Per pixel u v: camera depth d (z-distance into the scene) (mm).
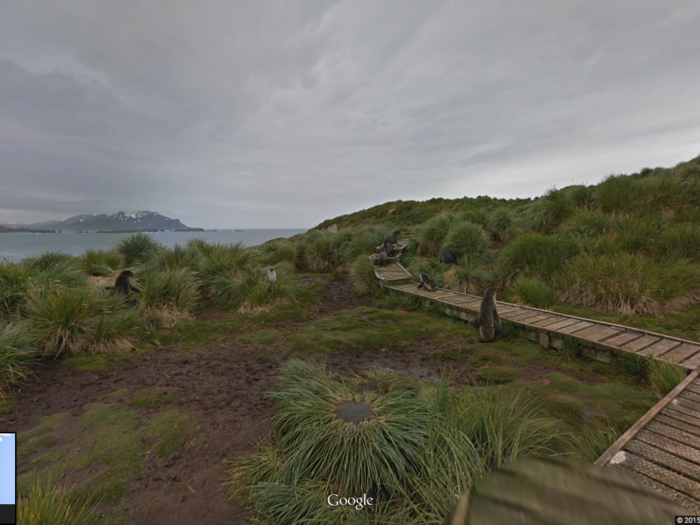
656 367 3908
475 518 933
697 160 14148
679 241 7766
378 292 9586
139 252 12250
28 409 3771
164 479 2703
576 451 2602
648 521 845
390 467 2449
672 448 2408
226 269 9789
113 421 3506
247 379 4555
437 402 3111
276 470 2688
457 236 10617
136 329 5992
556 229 10320
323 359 5152
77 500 2443
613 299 6594
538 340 5402
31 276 6402
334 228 32625
